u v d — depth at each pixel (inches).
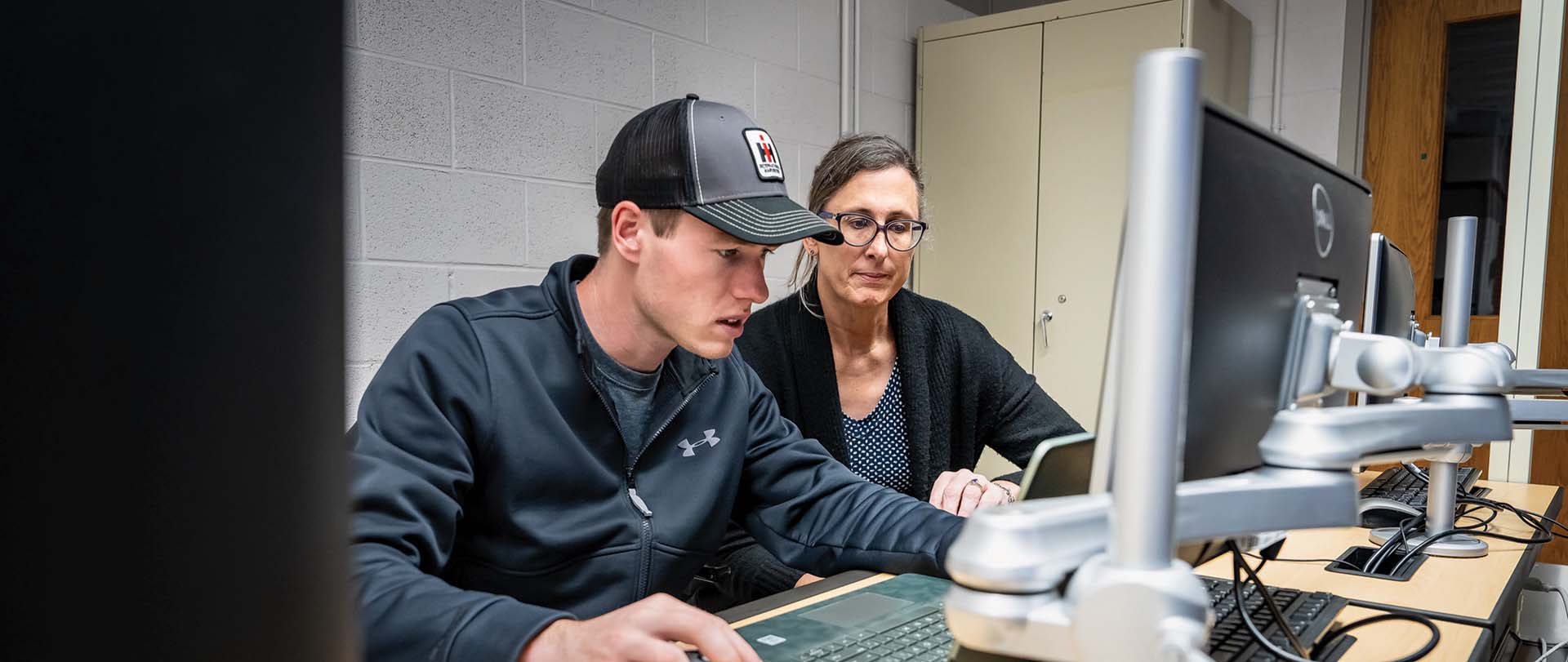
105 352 4.4
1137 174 16.7
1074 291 121.4
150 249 4.5
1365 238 35.8
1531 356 82.5
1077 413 121.8
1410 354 26.2
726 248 41.5
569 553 43.3
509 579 43.1
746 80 107.8
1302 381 27.6
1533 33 81.0
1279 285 26.5
